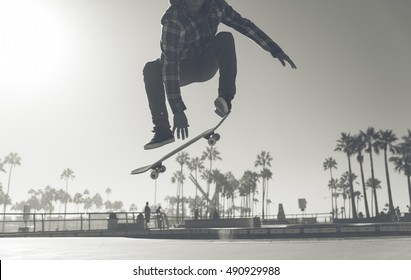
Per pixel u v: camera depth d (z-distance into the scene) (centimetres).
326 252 498
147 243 825
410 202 5788
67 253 536
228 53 264
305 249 559
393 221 4031
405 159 5978
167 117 274
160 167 301
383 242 707
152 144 271
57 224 1969
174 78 247
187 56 264
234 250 560
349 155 6131
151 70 276
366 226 1223
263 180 9038
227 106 262
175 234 1634
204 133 275
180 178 9981
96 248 649
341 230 1245
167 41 246
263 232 1326
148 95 277
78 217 1992
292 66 298
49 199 14225
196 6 248
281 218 4019
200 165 9950
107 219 1997
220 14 260
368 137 5850
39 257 472
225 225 2378
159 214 2123
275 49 295
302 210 3641
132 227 2016
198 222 2448
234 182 11756
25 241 973
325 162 10019
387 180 5544
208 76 278
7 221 1917
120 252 547
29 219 1941
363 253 472
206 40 260
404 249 530
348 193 10400
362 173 6038
